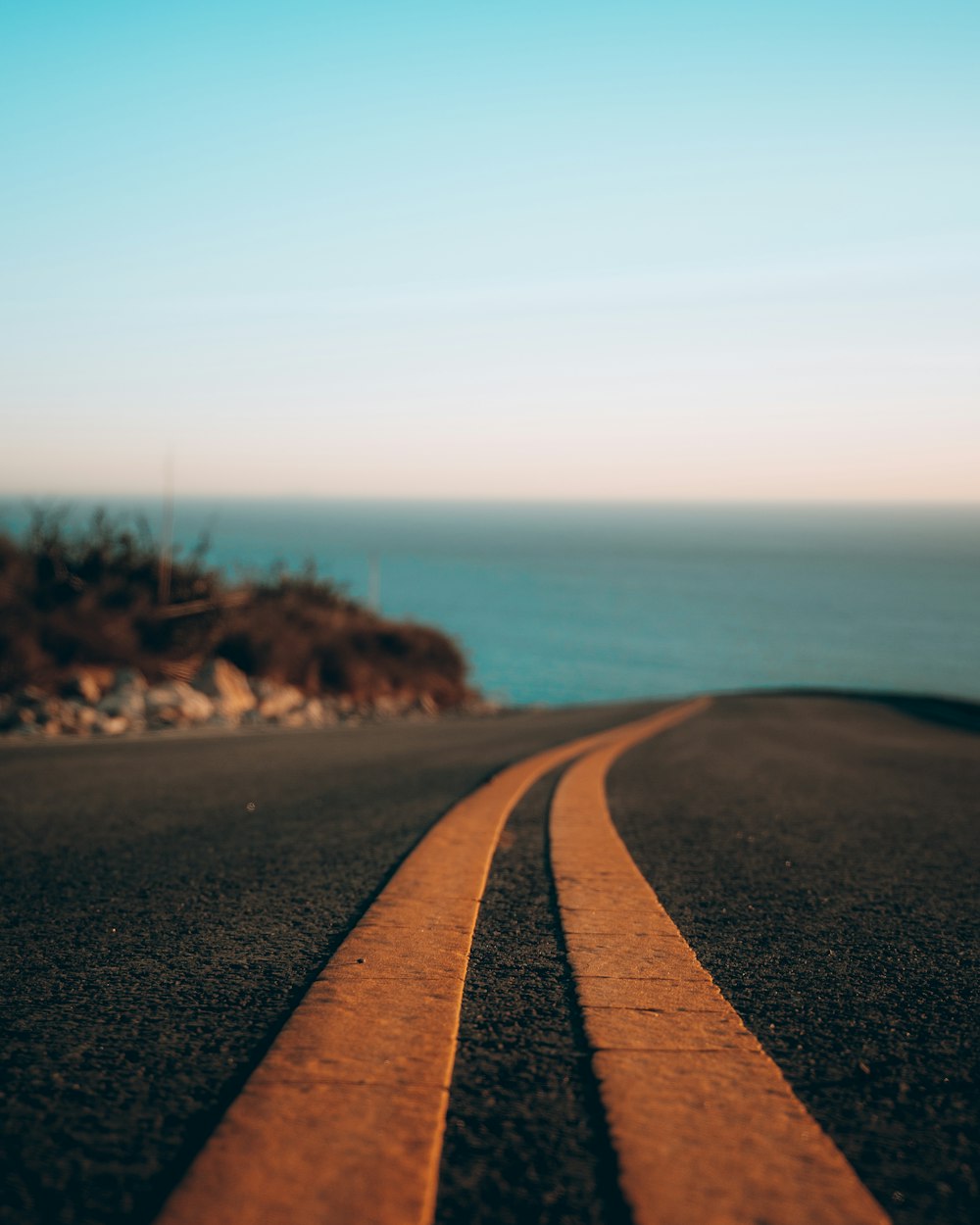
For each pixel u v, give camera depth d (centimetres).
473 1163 152
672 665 9481
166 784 606
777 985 247
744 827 503
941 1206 143
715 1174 148
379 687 1803
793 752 1050
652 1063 190
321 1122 162
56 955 264
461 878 351
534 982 240
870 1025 220
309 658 1600
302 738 1023
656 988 237
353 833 449
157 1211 136
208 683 1275
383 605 15250
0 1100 174
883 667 10100
